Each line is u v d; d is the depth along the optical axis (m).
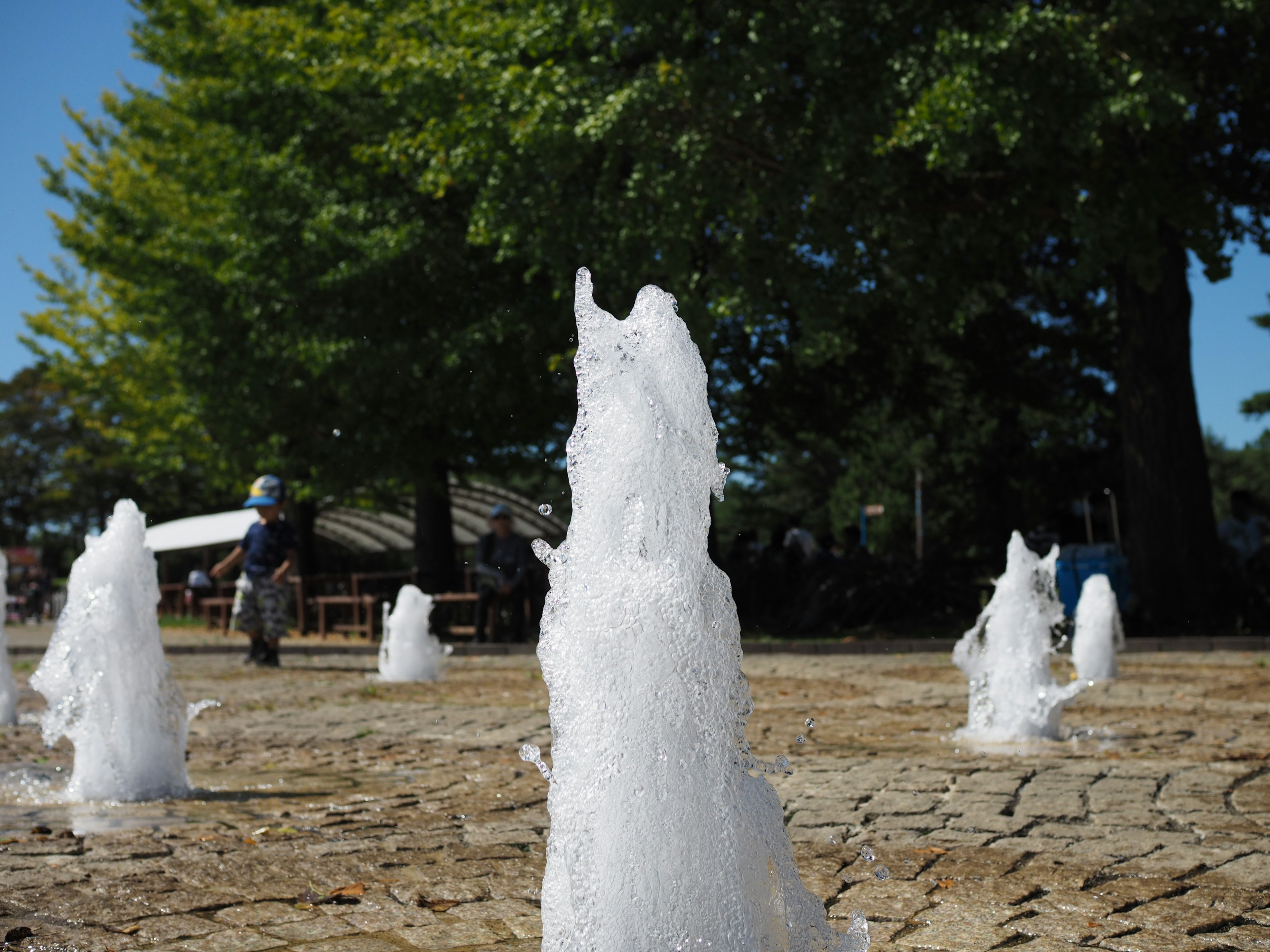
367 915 3.51
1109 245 14.80
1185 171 15.75
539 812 5.14
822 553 22.45
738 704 2.77
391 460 21.19
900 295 17.52
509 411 20.30
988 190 16.98
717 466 2.94
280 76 19.86
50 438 58.38
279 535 15.28
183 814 5.12
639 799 2.65
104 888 3.80
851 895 3.70
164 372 27.98
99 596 5.64
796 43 15.09
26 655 21.05
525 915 3.51
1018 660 7.33
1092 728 7.68
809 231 15.67
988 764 6.27
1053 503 27.94
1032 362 25.55
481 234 16.39
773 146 15.87
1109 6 14.31
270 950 3.17
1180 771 5.96
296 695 11.20
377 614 22.44
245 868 4.07
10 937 3.27
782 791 5.53
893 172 14.70
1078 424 28.61
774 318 16.02
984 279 18.69
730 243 16.06
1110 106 13.38
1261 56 15.53
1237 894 3.67
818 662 14.60
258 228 20.77
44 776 6.30
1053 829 4.65
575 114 15.30
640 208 15.73
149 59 23.77
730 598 2.85
